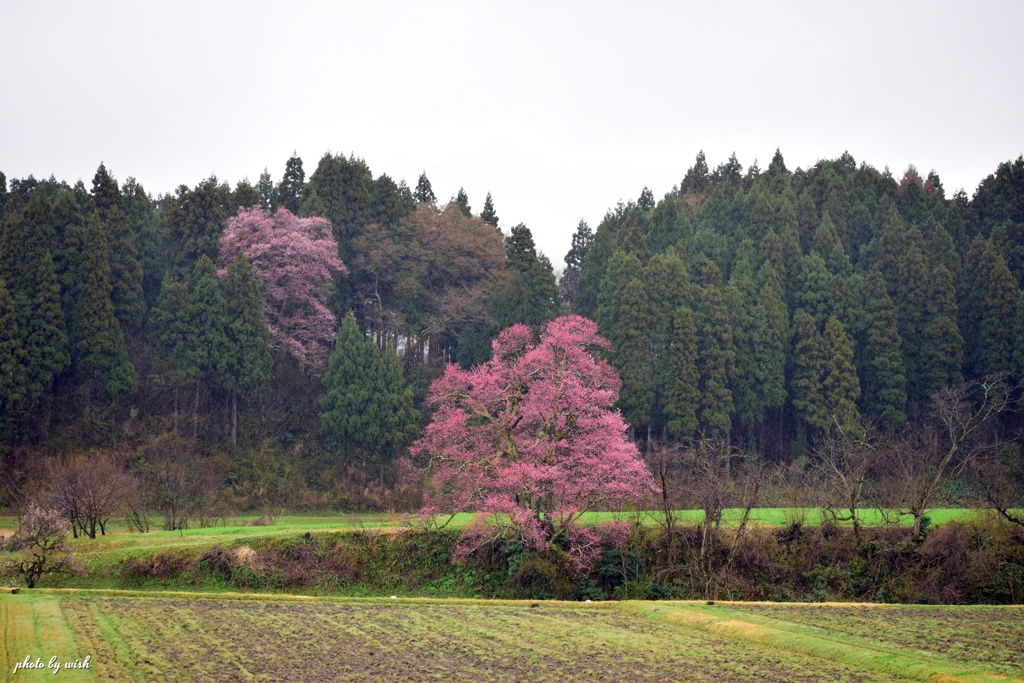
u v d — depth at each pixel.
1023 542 47.00
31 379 65.88
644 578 46.59
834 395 77.81
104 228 75.44
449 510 50.00
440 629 33.25
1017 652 28.41
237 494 68.44
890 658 27.28
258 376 74.19
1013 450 70.31
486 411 51.72
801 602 40.69
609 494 48.06
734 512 54.12
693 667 27.33
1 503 61.19
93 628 32.03
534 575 45.69
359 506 69.12
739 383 78.69
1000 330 80.44
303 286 81.56
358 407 72.12
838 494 55.97
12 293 67.06
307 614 36.19
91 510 50.59
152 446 68.50
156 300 80.19
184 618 34.59
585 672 26.81
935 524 50.03
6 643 29.22
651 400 78.56
